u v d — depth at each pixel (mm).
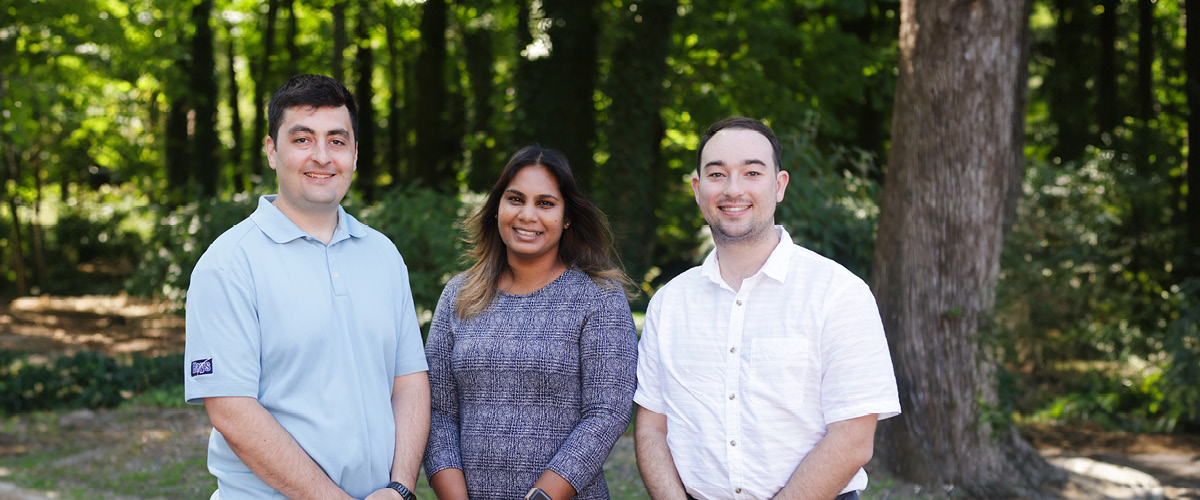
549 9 10203
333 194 2188
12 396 7391
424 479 5473
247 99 19266
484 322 2469
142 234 14633
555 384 2377
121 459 5941
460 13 13883
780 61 12703
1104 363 7934
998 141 5121
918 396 5246
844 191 7293
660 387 2389
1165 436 7051
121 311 14430
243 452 2037
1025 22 5516
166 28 12148
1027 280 7168
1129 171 9016
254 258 2127
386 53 16922
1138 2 10133
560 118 10781
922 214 5188
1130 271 8773
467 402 2447
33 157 17016
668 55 10914
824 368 2188
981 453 5270
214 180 14391
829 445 2127
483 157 13930
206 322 2062
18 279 17438
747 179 2244
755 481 2197
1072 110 10188
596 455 2283
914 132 5207
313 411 2123
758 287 2275
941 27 5035
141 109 17234
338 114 2201
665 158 14273
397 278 2410
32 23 9398
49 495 5121
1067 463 5988
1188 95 9055
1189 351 7074
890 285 5363
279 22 16641
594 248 2611
